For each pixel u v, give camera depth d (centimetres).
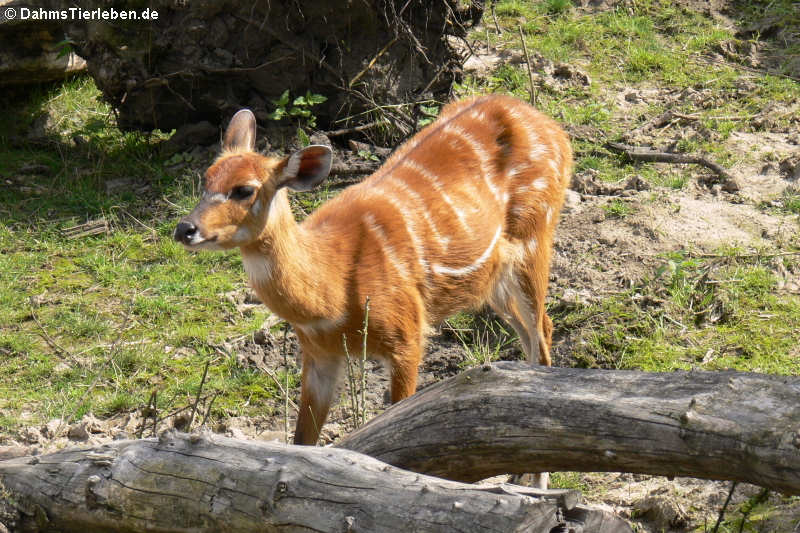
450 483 546
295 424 963
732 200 1271
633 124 1497
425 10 1455
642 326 1027
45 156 1504
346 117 1459
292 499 567
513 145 966
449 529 517
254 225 783
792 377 545
